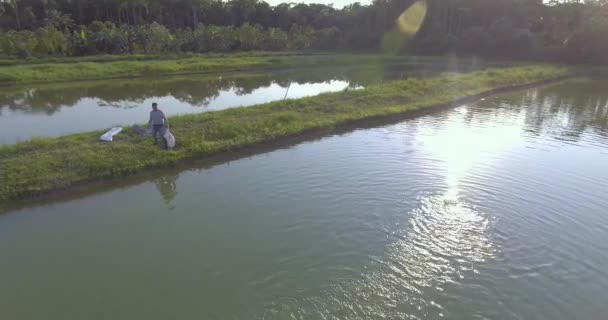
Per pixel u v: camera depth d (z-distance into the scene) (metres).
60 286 8.29
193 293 8.06
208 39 64.19
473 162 15.55
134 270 8.79
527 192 12.74
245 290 8.14
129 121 21.75
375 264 8.92
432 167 14.86
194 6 85.12
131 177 14.19
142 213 11.45
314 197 12.27
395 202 11.85
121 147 15.56
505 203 11.91
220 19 91.44
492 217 11.05
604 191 12.93
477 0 80.50
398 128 21.03
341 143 18.11
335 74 48.03
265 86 37.06
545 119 23.89
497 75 39.25
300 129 19.44
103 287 8.24
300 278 8.48
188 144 16.59
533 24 75.19
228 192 12.76
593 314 7.54
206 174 14.43
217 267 8.87
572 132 20.83
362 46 84.00
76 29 68.19
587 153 17.09
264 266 8.88
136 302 7.82
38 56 47.12
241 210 11.49
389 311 7.52
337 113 22.72
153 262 9.07
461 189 12.88
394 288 8.15
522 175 14.25
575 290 8.16
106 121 21.70
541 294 8.02
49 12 70.94
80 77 37.34
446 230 10.35
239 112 21.28
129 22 81.06
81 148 15.16
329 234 10.14
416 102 26.78
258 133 18.42
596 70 51.47
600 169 15.06
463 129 20.95
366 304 7.70
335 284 8.27
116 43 55.38
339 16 97.00
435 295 7.94
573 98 31.78
